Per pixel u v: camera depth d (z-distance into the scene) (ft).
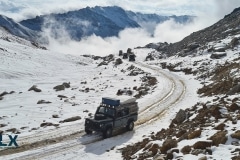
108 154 66.54
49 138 77.36
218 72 172.04
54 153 67.31
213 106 68.13
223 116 60.18
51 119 103.24
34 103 134.72
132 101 88.22
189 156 43.73
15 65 245.45
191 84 171.53
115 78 235.20
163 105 117.91
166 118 98.22
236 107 61.93
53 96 153.28
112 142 76.02
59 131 83.71
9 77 212.02
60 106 127.95
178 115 81.00
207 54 285.23
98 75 256.52
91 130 79.56
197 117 69.31
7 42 339.16
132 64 325.42
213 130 52.49
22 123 99.04
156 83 178.40
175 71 247.09
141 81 209.87
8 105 130.31
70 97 151.74
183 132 59.41
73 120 99.09
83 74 261.65
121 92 163.84
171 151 47.78
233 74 121.08
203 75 189.57
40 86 190.90
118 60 350.84
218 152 42.75
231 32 367.45
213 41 342.44
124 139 78.79
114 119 80.64
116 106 81.76
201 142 45.96
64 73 257.75
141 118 100.12
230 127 51.19
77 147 71.77
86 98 150.51
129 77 236.43
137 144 68.64
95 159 63.62
